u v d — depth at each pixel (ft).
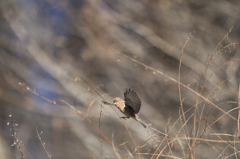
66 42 67.36
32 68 66.33
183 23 61.16
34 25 68.13
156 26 62.95
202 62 56.75
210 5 60.54
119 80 62.49
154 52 62.75
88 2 64.90
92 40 63.00
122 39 62.75
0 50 65.87
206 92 48.96
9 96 62.03
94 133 49.96
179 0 62.13
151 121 54.34
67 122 54.29
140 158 16.74
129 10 64.49
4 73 64.18
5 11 66.80
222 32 58.39
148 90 58.65
